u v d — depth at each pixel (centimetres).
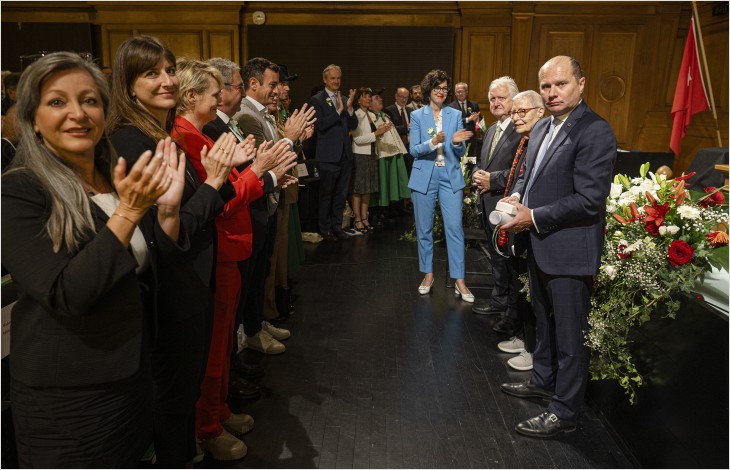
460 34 793
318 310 381
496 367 300
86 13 763
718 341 176
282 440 233
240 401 263
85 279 114
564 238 223
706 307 189
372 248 545
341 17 785
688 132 780
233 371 266
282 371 294
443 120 385
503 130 342
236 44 775
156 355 176
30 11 762
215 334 214
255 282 299
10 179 118
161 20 768
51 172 120
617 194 254
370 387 278
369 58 793
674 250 214
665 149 802
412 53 791
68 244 120
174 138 191
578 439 236
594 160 213
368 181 604
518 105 288
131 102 169
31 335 123
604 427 245
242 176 211
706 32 744
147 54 165
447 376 290
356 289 424
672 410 198
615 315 227
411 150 393
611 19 779
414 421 248
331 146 550
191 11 766
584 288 227
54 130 120
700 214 226
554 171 223
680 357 196
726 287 206
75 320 122
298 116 277
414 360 308
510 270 320
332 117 545
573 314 227
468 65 800
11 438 169
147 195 118
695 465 184
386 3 781
